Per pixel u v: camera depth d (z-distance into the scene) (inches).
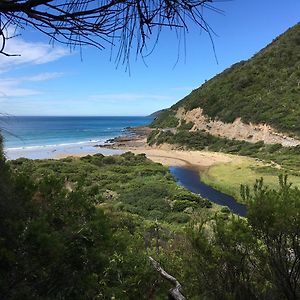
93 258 116.6
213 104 3225.9
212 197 1411.2
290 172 1638.8
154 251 350.3
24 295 97.6
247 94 3085.6
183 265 239.1
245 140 2637.8
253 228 204.7
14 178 130.4
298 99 2640.3
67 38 63.1
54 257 101.5
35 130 4638.3
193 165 2164.1
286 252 198.1
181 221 1019.3
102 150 2898.6
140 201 1214.3
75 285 110.9
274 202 200.1
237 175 1728.6
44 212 119.0
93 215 128.8
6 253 95.3
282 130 2391.7
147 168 1902.1
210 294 207.8
